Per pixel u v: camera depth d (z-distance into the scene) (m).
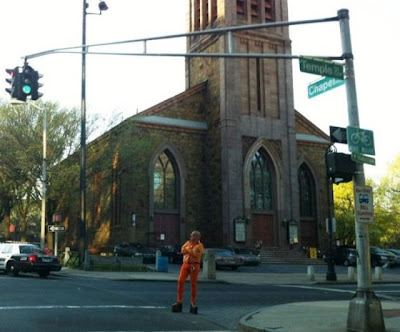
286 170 48.91
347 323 9.55
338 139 9.88
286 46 51.12
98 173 42.59
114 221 46.62
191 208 47.50
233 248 40.06
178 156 47.56
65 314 11.19
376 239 63.88
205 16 52.16
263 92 49.16
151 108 47.03
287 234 47.62
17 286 17.28
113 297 14.80
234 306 14.02
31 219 54.81
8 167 36.31
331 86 10.38
